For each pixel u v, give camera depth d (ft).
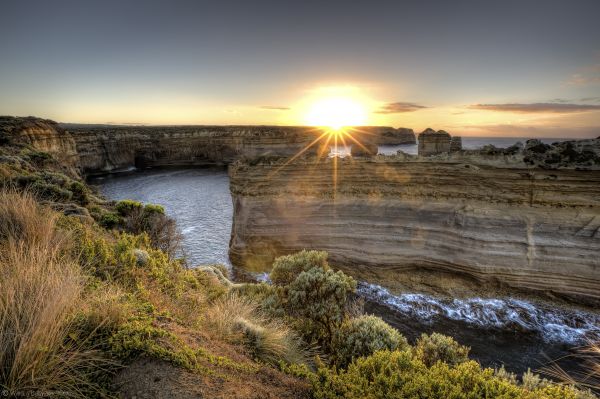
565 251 55.47
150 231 50.60
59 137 229.45
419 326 52.29
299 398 11.28
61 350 9.43
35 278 11.23
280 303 31.19
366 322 25.90
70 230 21.56
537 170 61.16
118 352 10.26
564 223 57.21
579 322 51.78
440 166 67.97
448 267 62.49
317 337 27.07
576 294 54.49
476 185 64.64
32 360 8.33
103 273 18.21
